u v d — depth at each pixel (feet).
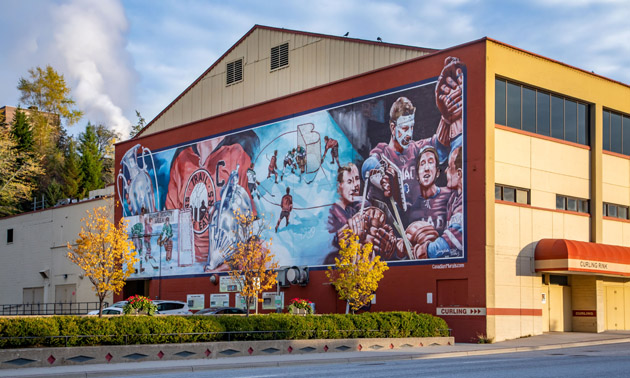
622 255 121.80
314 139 133.39
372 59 130.72
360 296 117.08
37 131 308.40
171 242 161.99
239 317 88.89
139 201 172.86
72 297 193.98
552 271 112.88
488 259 106.22
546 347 99.30
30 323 74.18
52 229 205.36
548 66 120.06
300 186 134.62
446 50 114.42
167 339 82.17
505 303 108.27
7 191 256.32
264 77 152.35
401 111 119.75
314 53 142.31
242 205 145.69
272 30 152.56
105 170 334.85
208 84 164.96
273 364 75.87
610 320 129.18
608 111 134.00
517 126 115.14
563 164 122.62
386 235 119.44
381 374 59.77
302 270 130.62
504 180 111.24
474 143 109.19
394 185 119.24
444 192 112.27
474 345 100.99
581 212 124.98
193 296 153.58
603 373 57.88
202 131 157.79
